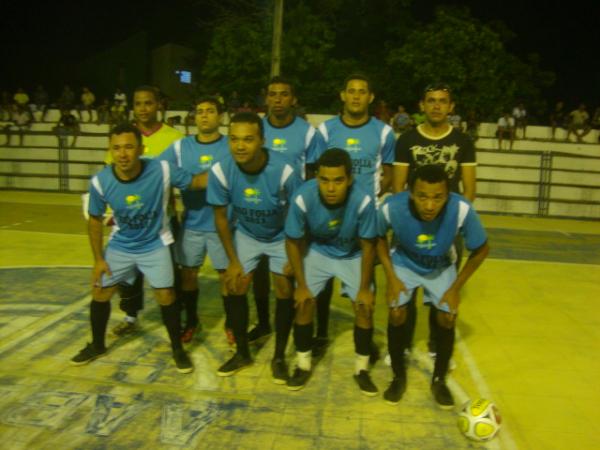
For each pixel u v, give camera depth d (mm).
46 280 6633
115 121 17766
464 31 17641
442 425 3592
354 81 4445
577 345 5070
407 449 3309
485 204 15469
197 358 4500
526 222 14047
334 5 18984
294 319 4273
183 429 3445
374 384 4051
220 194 3961
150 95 4738
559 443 3436
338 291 6641
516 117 17188
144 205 4004
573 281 7477
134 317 4977
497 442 3416
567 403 3953
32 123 18328
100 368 4262
